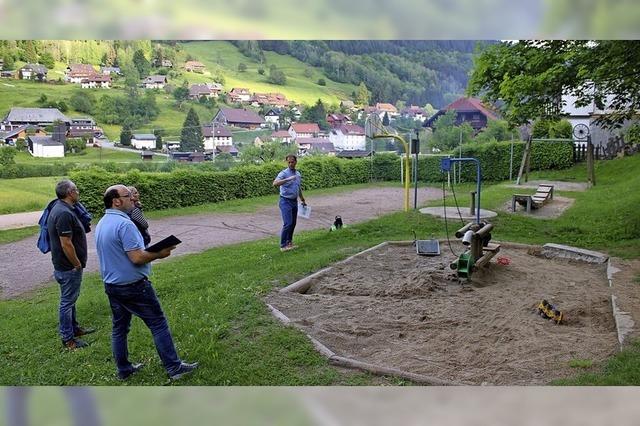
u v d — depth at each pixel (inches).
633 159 832.9
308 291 256.1
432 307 220.4
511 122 428.5
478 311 214.2
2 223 595.8
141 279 153.8
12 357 185.0
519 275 276.5
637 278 254.8
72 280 193.5
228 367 161.3
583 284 255.0
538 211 505.7
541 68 383.2
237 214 673.0
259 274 277.0
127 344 170.7
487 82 428.1
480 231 275.0
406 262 305.9
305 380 150.8
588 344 174.1
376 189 970.1
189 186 754.2
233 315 206.8
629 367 147.6
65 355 182.4
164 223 601.3
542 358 163.5
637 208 433.7
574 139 936.3
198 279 279.4
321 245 371.2
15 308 274.2
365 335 190.1
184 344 178.1
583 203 533.3
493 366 159.3
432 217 450.3
